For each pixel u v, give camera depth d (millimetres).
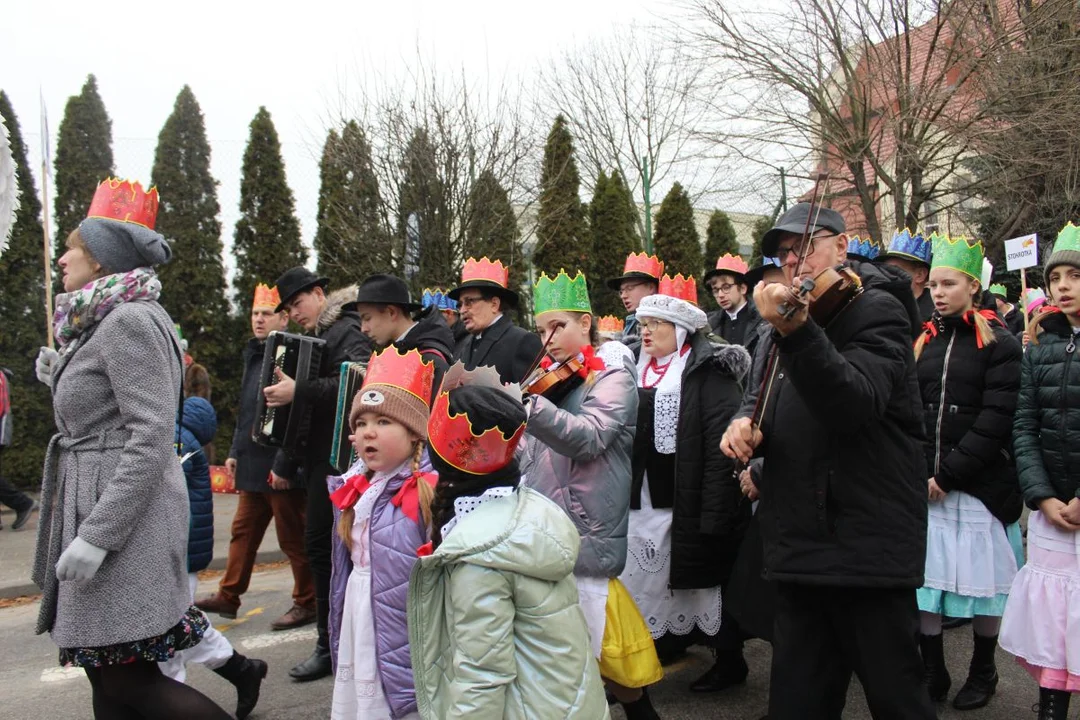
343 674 2834
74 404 2787
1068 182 11875
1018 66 11773
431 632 2238
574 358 3445
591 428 3127
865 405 2439
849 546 2576
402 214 10305
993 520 3830
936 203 14477
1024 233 12609
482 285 5188
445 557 2123
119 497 2676
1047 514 3318
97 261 2908
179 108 11219
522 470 3469
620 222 15422
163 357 2842
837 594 2678
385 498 2795
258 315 5430
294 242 11602
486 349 5254
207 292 11195
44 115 8906
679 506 3922
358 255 10641
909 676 2586
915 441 2684
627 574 4070
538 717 2129
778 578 2689
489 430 2268
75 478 2771
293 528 5277
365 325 4395
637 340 5164
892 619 2598
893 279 2826
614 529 3250
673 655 4633
